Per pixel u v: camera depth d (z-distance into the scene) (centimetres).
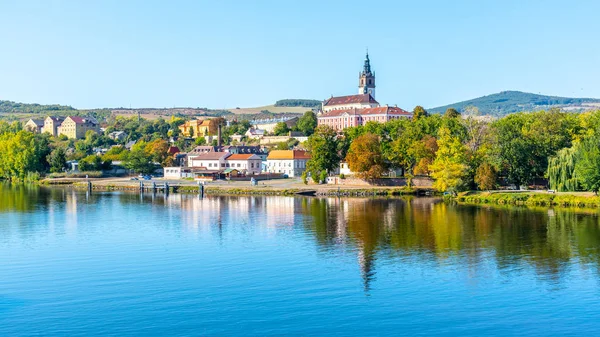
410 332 7319
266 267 10100
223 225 14488
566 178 18425
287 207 18175
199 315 7844
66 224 14825
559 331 7325
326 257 10788
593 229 13188
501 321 7638
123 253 11238
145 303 8269
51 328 7419
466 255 10862
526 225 13838
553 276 9462
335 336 7206
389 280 9312
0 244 12188
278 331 7338
